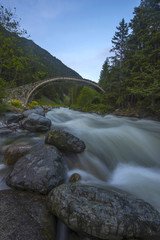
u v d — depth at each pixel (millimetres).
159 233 1714
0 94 6547
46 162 3004
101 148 5117
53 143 4191
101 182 3250
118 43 27266
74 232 1786
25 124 7113
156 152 5293
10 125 7258
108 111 24562
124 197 2043
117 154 4918
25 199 2275
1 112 8570
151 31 14070
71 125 9047
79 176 3113
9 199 2207
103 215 1663
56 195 2025
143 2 20875
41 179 2592
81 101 37031
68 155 4113
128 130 7605
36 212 1962
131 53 20203
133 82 16500
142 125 10719
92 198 1910
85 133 6562
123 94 20578
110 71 26234
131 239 1571
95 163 4117
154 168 4242
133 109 18781
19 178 2656
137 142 6020
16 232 1558
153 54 13078
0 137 5910
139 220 1697
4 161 3760
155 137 6781
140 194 2850
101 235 1568
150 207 1966
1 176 3111
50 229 1720
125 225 1595
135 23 21734
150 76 11023
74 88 51750
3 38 5203
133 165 4395
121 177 3621
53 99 73188
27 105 16859
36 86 27531
